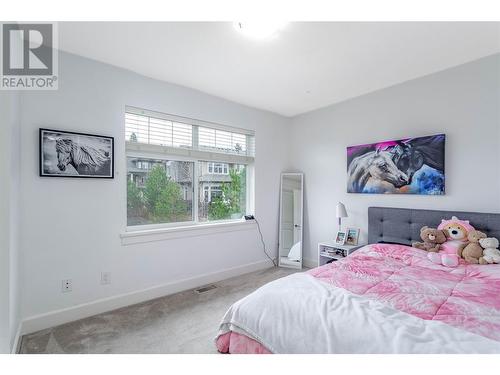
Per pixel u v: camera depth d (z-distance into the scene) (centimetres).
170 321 213
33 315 196
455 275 178
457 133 240
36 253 198
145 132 262
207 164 319
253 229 352
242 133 345
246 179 361
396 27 179
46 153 199
